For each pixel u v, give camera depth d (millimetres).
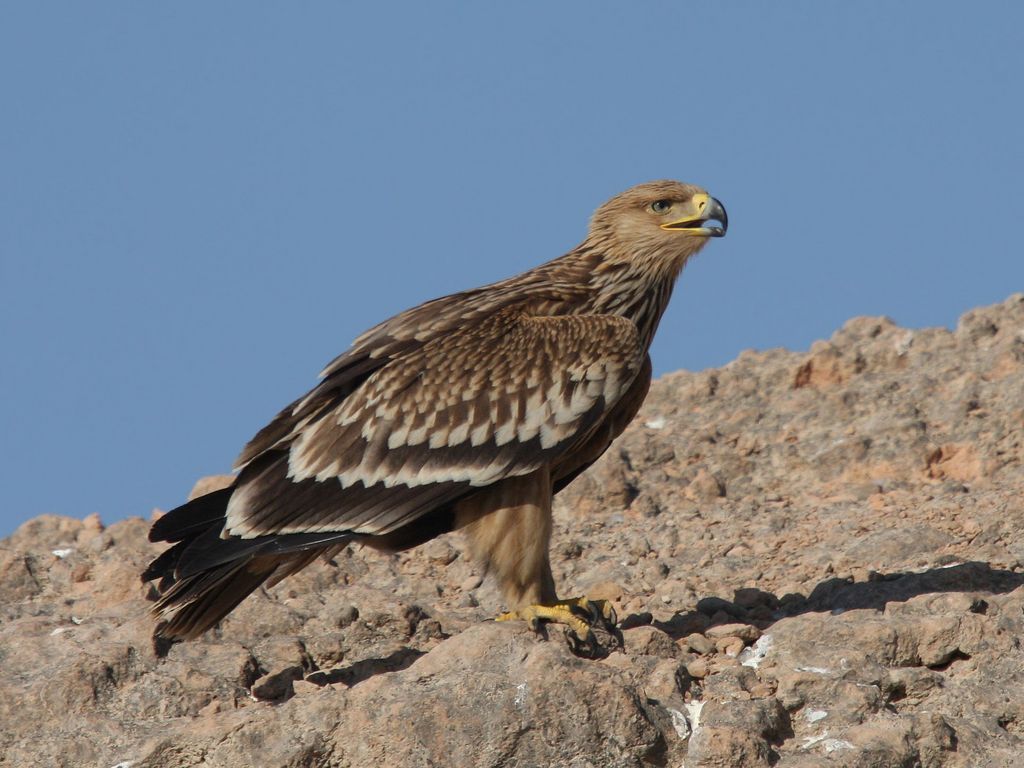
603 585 14602
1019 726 11312
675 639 12984
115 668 12367
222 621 13625
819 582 14312
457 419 13008
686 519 17000
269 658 13047
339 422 13094
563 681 11055
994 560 14211
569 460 14492
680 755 11148
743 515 16906
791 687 11461
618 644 12492
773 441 19188
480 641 11516
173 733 11422
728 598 14125
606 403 13320
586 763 10891
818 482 18141
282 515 12766
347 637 13328
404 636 13414
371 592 14672
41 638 13094
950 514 15812
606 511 17750
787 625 12516
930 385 19719
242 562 12633
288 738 11094
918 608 12617
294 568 13500
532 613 12727
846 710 11211
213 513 12930
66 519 17656
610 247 14680
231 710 12078
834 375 20844
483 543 13094
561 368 13250
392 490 12930
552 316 13828
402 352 13344
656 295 14852
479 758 10875
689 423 20406
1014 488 16375
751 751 10656
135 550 16047
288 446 13070
